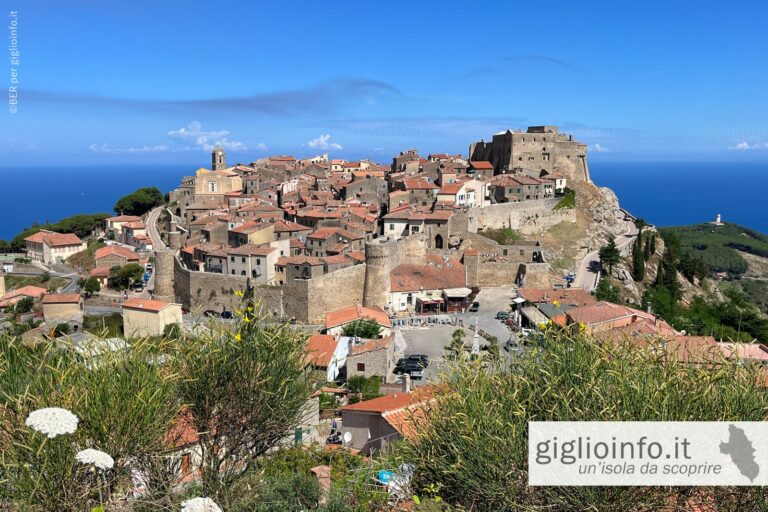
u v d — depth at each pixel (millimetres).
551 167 155500
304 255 106188
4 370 15008
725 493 13891
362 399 49656
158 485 16203
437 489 16359
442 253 110250
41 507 13695
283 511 18703
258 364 18703
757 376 15414
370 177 150625
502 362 18266
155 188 191375
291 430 19703
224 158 195375
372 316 81875
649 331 25609
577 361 16125
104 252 134625
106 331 17281
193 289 100812
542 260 108875
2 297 113062
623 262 122938
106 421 14562
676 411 14148
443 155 186375
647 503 13930
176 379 17094
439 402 17453
